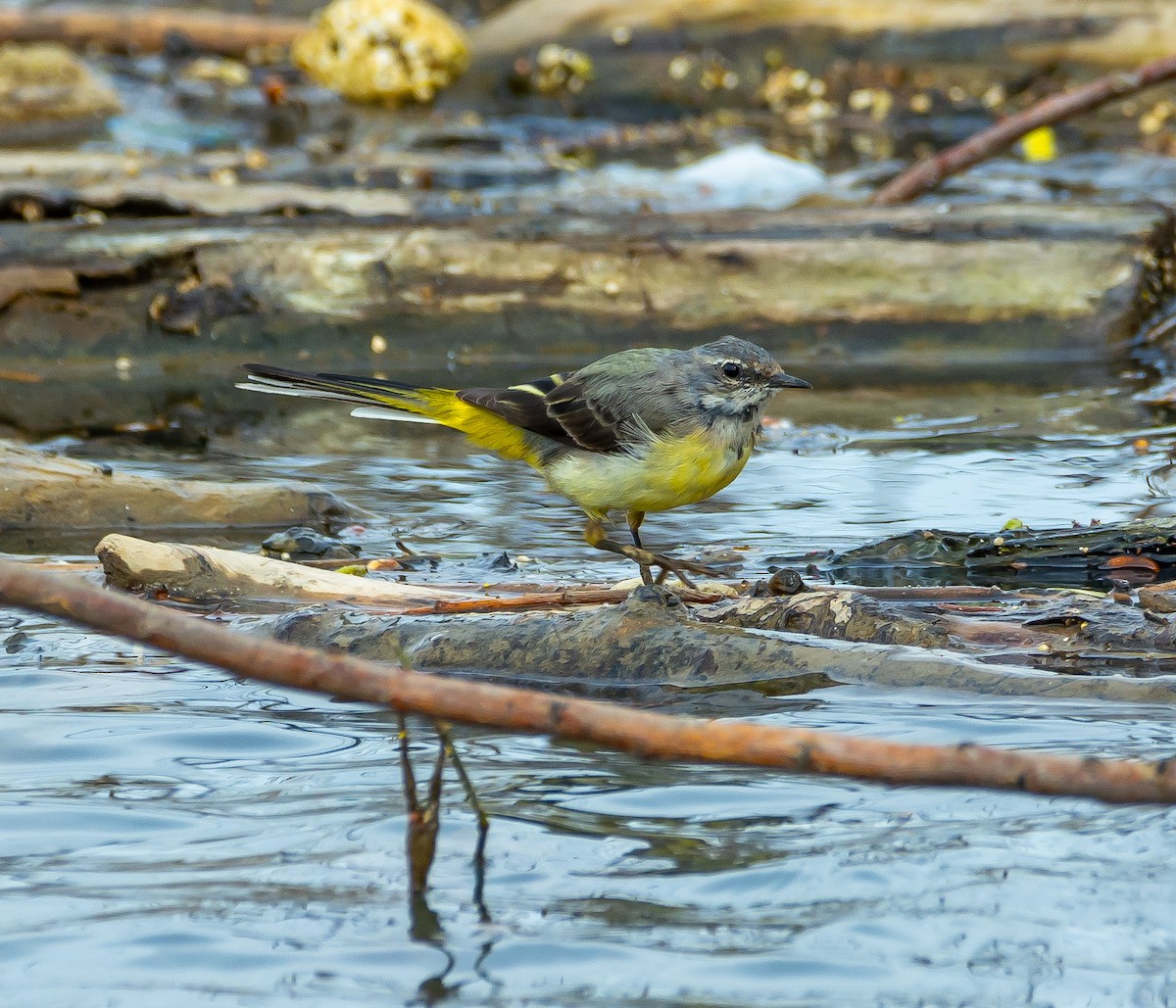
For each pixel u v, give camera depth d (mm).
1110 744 7902
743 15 32562
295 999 5711
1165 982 5754
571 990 5770
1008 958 5941
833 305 18734
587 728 5172
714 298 18766
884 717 8445
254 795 7555
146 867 6781
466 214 21641
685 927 6238
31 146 27453
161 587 10836
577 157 28359
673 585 10906
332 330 18750
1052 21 30812
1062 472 14078
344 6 31688
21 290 18344
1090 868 6672
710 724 5184
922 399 16953
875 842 6961
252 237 18953
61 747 8180
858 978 5824
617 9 33094
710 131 30469
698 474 10398
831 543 12211
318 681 5207
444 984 5816
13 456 13211
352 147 28156
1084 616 9789
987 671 8922
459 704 5219
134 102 30812
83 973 5898
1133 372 17812
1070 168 26812
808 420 16188
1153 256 19406
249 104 31031
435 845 6617
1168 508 12750
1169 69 20281
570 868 6734
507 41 33125
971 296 18656
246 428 16312
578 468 10516
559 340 18859
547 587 10859
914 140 29547
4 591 5148
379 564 11758
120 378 18250
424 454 15531
